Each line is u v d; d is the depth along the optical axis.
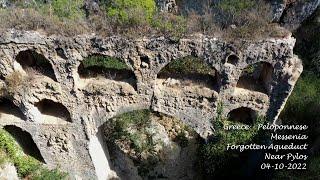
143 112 26.83
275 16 27.42
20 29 16.95
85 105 19.59
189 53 17.27
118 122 26.50
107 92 18.92
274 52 16.86
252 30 16.73
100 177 23.64
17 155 21.91
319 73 27.44
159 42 16.84
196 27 16.95
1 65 18.11
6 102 21.27
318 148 21.69
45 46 17.22
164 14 17.86
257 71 20.83
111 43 16.97
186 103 19.31
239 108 21.25
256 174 22.84
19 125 20.77
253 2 25.05
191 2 27.52
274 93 18.50
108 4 21.86
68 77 18.31
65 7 21.64
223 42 16.67
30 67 19.44
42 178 22.05
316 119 23.64
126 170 25.47
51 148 21.91
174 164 25.44
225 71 17.64
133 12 17.75
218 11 25.09
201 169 23.33
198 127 20.45
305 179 19.64
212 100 18.94
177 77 19.56
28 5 24.12
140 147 26.05
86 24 17.33
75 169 23.11
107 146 26.16
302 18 28.17
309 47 28.67
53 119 20.62
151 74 18.06
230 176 22.36
